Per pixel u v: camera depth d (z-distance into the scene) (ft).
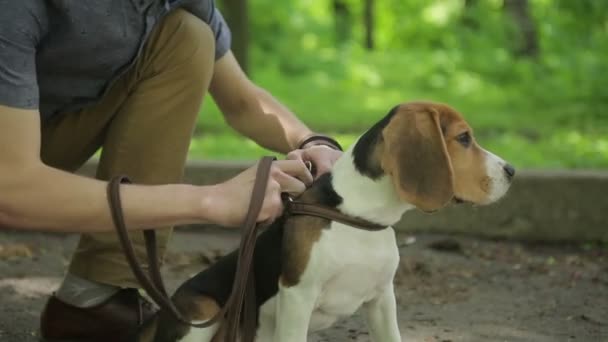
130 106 10.72
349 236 8.90
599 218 17.46
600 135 28.91
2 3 8.32
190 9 10.96
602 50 37.65
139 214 8.28
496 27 48.14
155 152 10.72
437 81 44.27
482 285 14.37
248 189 8.48
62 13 9.08
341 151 10.48
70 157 11.21
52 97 10.20
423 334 11.69
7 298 13.05
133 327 11.21
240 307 8.82
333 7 68.13
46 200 8.19
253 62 49.44
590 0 38.68
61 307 11.11
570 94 35.68
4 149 8.13
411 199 8.66
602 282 14.67
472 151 9.21
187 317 9.33
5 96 8.17
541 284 14.51
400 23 63.05
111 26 9.55
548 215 17.57
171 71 10.63
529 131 30.40
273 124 11.38
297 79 46.52
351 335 11.60
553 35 40.55
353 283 9.04
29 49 8.45
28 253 15.72
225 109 11.68
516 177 17.57
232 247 16.66
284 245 9.01
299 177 9.02
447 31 59.57
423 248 16.75
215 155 23.61
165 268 15.08
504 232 17.67
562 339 11.59
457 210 17.75
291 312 8.90
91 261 10.90
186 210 8.33
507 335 11.73
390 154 8.73
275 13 54.60
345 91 42.55
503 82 43.65
